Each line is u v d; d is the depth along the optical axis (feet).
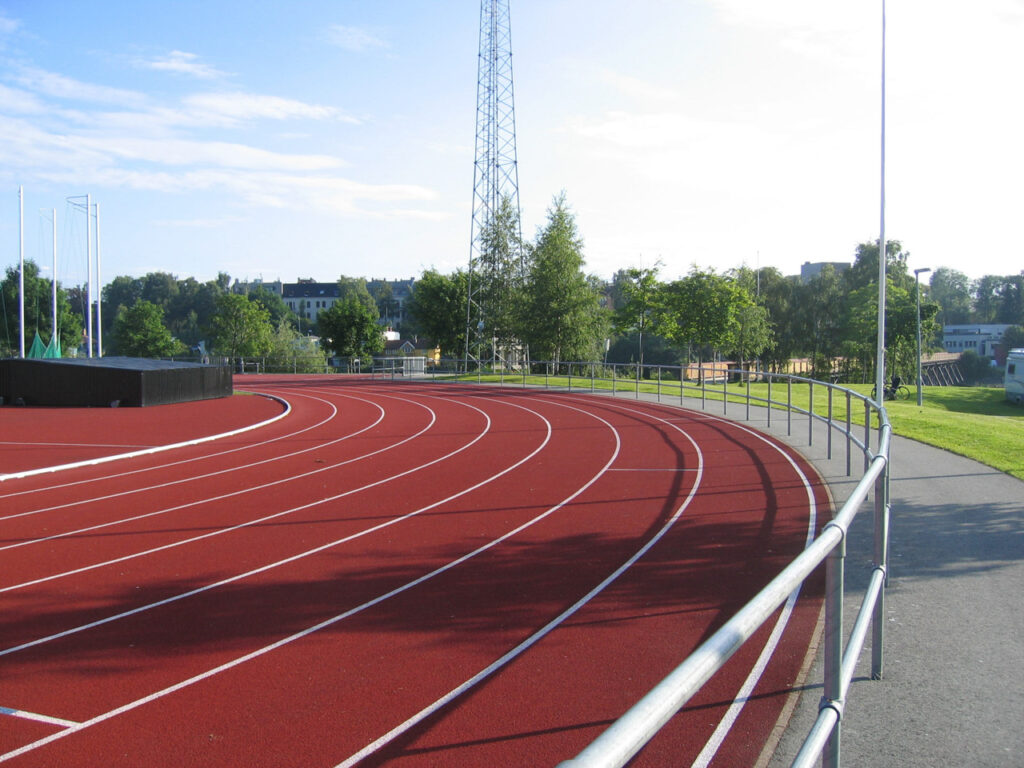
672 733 15.42
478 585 26.04
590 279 159.94
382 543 31.96
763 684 17.43
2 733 16.70
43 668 20.11
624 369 195.62
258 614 23.86
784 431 60.49
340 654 20.59
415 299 242.78
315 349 244.42
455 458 55.01
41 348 186.39
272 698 18.11
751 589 24.59
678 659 19.52
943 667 17.34
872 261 227.40
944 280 417.08
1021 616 20.27
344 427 78.18
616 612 22.98
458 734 16.19
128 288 514.68
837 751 9.16
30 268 272.10
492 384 133.08
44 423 83.87
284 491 44.27
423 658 20.17
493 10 164.66
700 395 100.89
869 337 188.34
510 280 174.29
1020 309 353.10
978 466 42.11
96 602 25.32
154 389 105.09
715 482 42.24
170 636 22.18
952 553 26.11
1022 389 134.62
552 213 153.07
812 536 30.37
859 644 11.33
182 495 43.88
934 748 13.97
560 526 33.83
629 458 51.85
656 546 29.99
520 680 18.63
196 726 16.85
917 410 81.82
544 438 63.82
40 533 35.32
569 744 15.66
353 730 16.51
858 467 43.93
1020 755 13.66
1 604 25.30
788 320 237.45
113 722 17.11
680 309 160.25
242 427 79.05
